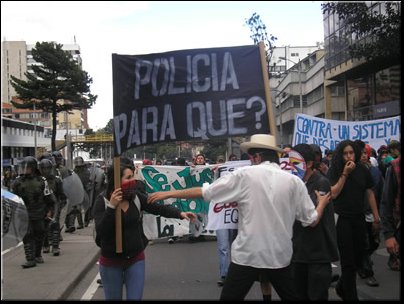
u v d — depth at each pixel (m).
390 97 27.97
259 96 5.00
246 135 5.01
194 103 5.05
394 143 9.07
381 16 14.02
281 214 4.37
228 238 7.64
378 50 16.39
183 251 10.73
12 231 6.32
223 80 5.04
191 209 11.46
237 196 4.41
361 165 6.27
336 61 32.22
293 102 65.38
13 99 73.38
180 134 5.05
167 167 11.55
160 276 8.30
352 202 6.07
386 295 6.66
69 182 10.15
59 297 6.56
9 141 64.06
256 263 4.33
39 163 10.04
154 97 5.09
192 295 7.01
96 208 4.87
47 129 82.81
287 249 4.39
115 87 5.12
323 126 12.23
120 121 5.05
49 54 56.09
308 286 5.05
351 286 5.95
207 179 11.55
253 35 27.14
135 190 4.79
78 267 8.65
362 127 12.24
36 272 8.20
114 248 4.70
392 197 5.63
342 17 14.38
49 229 9.98
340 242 6.06
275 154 4.59
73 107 60.09
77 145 75.88
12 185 8.78
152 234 11.23
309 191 5.17
